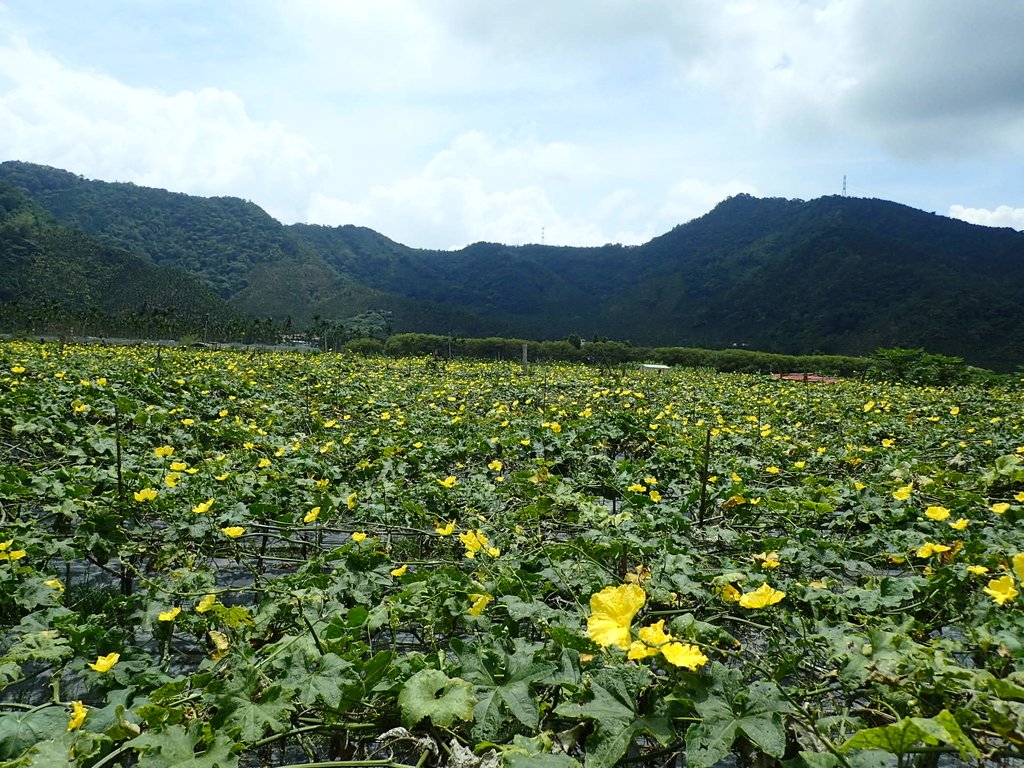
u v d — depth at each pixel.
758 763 1.93
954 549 3.39
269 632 2.89
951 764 2.20
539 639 2.85
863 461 6.64
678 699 1.86
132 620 3.07
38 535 3.81
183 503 4.54
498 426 7.99
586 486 5.56
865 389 16.97
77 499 4.31
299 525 4.48
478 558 3.50
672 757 2.12
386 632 3.23
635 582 3.14
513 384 14.51
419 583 2.96
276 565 4.49
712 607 3.01
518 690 2.04
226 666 2.33
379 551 3.93
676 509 4.50
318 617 2.87
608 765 1.76
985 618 2.72
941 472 5.78
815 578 3.54
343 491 5.01
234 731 1.92
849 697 2.20
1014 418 9.82
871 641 2.23
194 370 13.89
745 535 4.23
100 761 1.83
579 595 3.07
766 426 8.55
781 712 1.82
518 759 1.70
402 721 2.05
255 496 4.76
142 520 4.46
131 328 52.34
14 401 7.03
